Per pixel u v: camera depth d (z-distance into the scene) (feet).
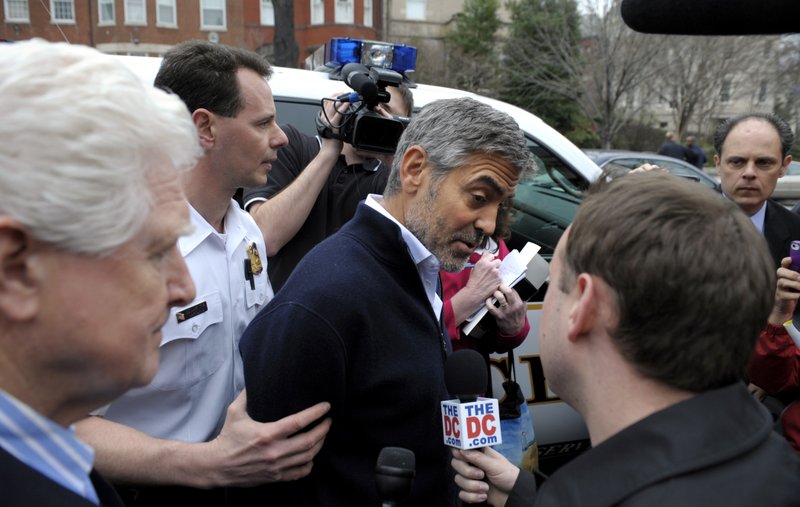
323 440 5.06
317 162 7.98
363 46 9.25
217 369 5.89
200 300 5.67
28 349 2.64
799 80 58.13
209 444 5.06
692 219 3.09
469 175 5.22
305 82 9.73
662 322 3.04
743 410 3.10
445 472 5.48
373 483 5.20
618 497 2.94
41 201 2.42
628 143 78.48
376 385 5.11
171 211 2.90
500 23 77.15
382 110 7.91
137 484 5.10
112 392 2.91
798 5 2.35
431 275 5.66
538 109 73.87
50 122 2.43
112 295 2.73
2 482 2.49
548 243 10.43
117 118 2.59
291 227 7.88
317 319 4.91
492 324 7.72
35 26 25.50
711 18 2.47
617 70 62.34
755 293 3.06
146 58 9.30
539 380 9.73
